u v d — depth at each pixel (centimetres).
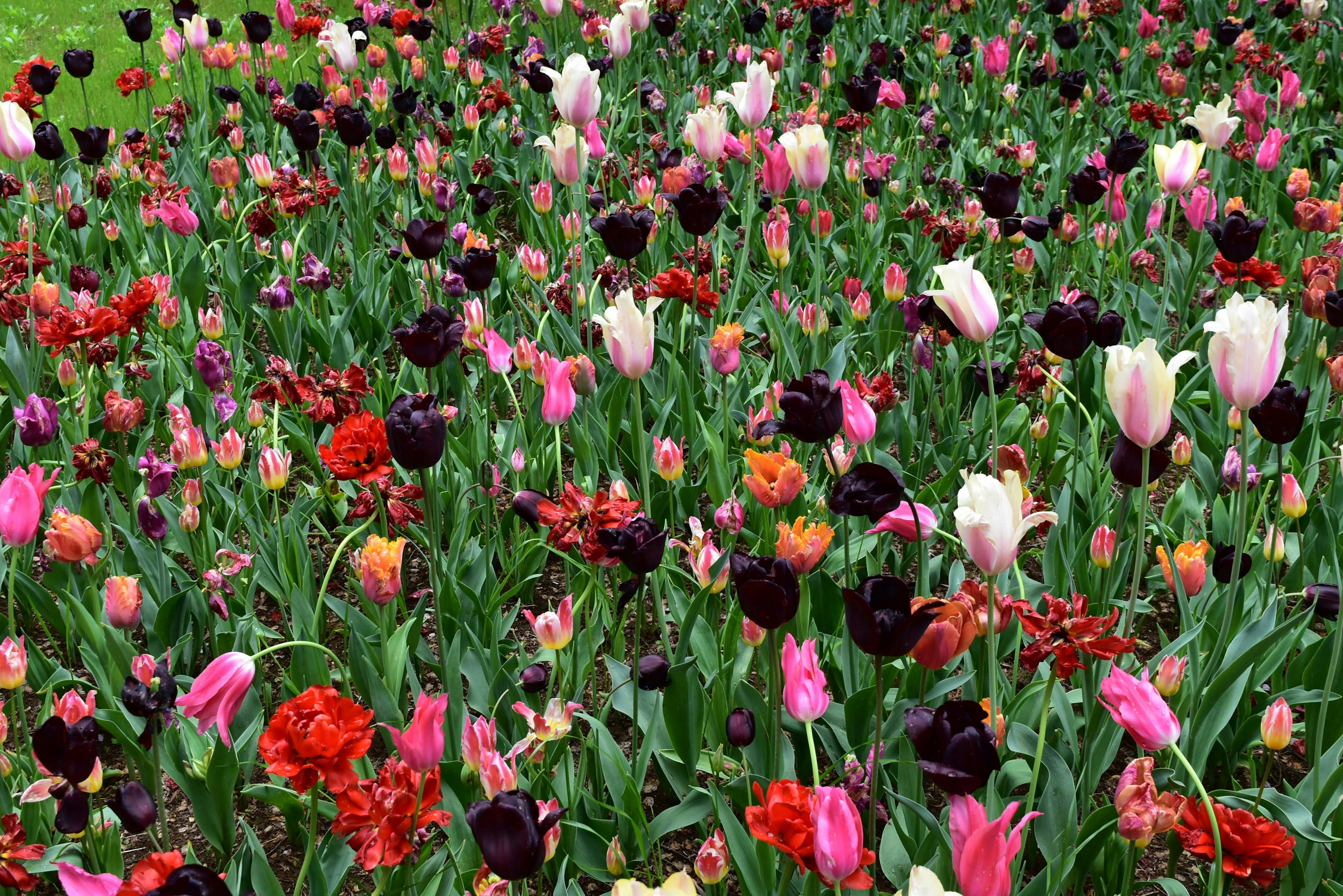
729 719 273
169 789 359
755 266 700
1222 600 352
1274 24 1119
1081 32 1095
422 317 377
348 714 224
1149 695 227
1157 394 263
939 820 288
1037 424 456
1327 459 366
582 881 313
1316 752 295
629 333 356
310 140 631
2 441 489
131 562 422
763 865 265
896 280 491
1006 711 312
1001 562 233
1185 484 450
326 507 470
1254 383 283
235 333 589
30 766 308
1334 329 550
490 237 731
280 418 479
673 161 625
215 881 180
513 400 454
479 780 273
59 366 463
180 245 705
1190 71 1070
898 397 457
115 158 738
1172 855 284
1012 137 866
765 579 225
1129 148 516
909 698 315
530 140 839
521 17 1123
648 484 384
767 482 309
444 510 450
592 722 304
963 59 981
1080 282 675
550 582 453
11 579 304
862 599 211
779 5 1138
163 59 1152
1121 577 383
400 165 670
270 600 441
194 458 377
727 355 429
